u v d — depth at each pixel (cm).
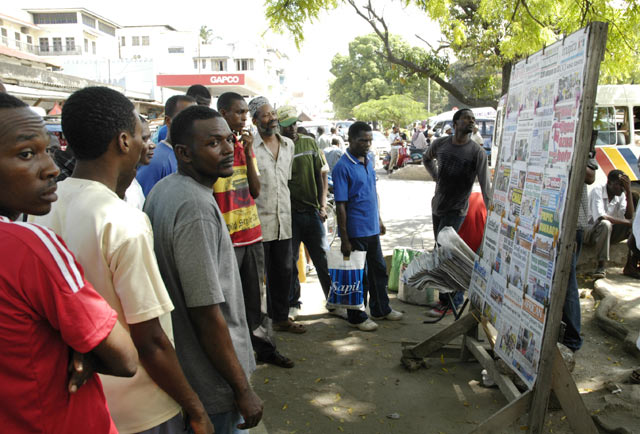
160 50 7062
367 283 506
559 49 267
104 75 3444
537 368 258
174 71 6969
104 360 126
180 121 192
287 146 440
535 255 271
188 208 178
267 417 330
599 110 1084
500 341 303
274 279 460
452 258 381
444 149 512
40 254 115
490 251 336
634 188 945
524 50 691
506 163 330
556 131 263
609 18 588
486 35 1038
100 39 6925
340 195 461
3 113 121
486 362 342
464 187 511
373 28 1098
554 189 258
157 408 162
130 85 3400
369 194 473
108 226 147
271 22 549
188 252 174
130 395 159
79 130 154
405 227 954
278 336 464
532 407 263
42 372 117
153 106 3172
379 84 6203
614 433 298
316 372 393
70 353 124
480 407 341
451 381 377
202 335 178
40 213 130
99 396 133
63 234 153
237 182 354
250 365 205
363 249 479
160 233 179
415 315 521
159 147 351
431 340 389
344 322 501
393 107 4338
